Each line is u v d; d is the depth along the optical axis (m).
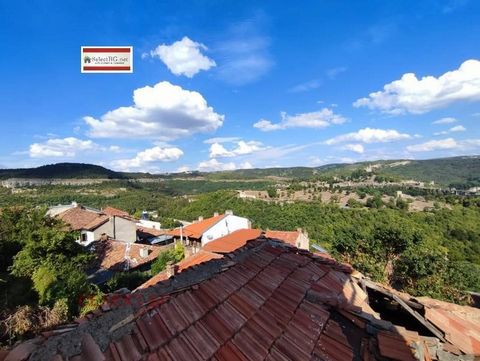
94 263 23.58
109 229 31.56
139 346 2.99
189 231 33.28
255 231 24.05
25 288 13.78
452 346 4.67
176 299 3.83
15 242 18.58
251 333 3.67
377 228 20.27
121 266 23.28
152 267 22.55
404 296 6.73
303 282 5.43
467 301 14.19
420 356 3.98
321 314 4.54
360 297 5.89
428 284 15.70
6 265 17.86
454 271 15.80
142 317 3.35
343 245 21.05
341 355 3.85
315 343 3.91
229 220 34.25
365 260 19.20
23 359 2.54
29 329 8.84
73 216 32.41
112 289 18.62
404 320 7.04
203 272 4.77
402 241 18.50
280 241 7.25
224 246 20.77
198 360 3.01
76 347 2.78
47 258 15.31
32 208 21.44
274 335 3.77
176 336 3.24
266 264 5.73
